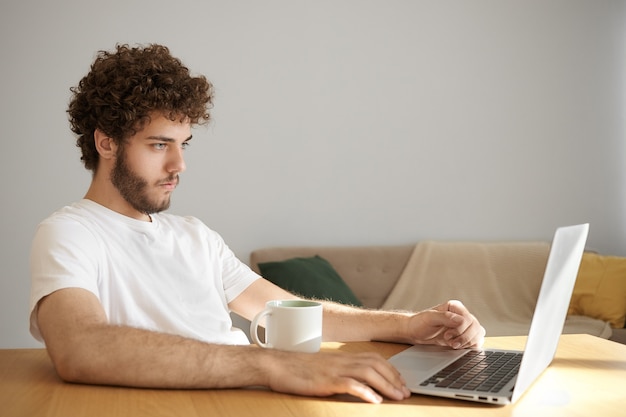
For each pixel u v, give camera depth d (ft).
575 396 3.50
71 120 4.94
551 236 14.78
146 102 4.46
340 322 4.98
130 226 4.86
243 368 3.50
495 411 3.20
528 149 14.66
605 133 15.02
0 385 3.59
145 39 12.72
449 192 14.26
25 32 12.20
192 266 5.16
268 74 13.32
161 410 3.16
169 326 4.86
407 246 13.76
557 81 14.79
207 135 13.01
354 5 13.75
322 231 13.60
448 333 4.58
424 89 14.12
